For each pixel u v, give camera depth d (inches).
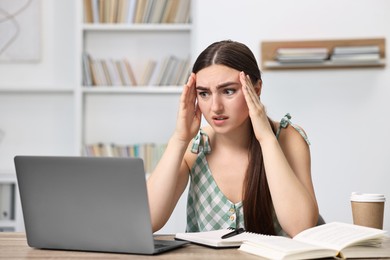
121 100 157.6
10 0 157.6
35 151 157.6
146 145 151.8
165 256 50.8
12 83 158.2
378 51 135.2
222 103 65.9
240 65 66.3
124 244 52.4
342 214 138.9
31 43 157.8
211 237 58.0
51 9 158.4
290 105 140.7
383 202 62.9
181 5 154.5
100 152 151.1
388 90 139.6
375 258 50.8
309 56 136.6
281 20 141.3
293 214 63.4
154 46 158.1
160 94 157.6
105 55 157.6
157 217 67.9
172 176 68.7
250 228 69.1
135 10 154.2
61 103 158.2
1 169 152.4
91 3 153.4
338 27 140.5
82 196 53.5
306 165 71.9
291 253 47.9
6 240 62.9
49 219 55.3
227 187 73.1
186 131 69.8
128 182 51.3
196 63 67.9
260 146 70.6
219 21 142.0
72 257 51.0
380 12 139.8
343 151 139.9
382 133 139.6
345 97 140.5
